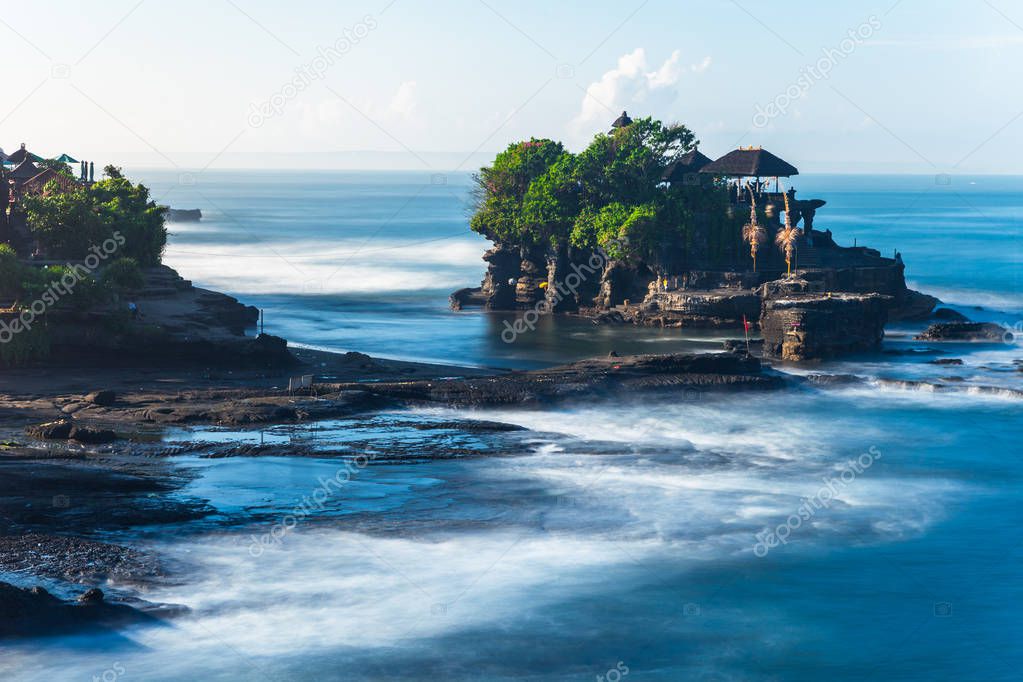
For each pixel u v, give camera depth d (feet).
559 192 451.12
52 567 142.92
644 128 452.76
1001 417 252.21
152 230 397.39
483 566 152.66
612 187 449.48
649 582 149.79
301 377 260.42
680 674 125.70
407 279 575.38
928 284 539.29
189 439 206.49
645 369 280.31
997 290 518.37
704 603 144.05
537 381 263.08
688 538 166.50
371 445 207.31
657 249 426.10
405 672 122.62
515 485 188.34
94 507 167.12
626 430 232.73
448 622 135.03
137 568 145.07
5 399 233.96
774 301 346.74
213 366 280.51
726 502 184.14
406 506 175.32
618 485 190.80
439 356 331.36
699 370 283.59
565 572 151.84
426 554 156.15
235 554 152.87
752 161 452.35
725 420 245.86
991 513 182.70
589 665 127.03
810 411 257.14
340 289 531.91
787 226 428.56
